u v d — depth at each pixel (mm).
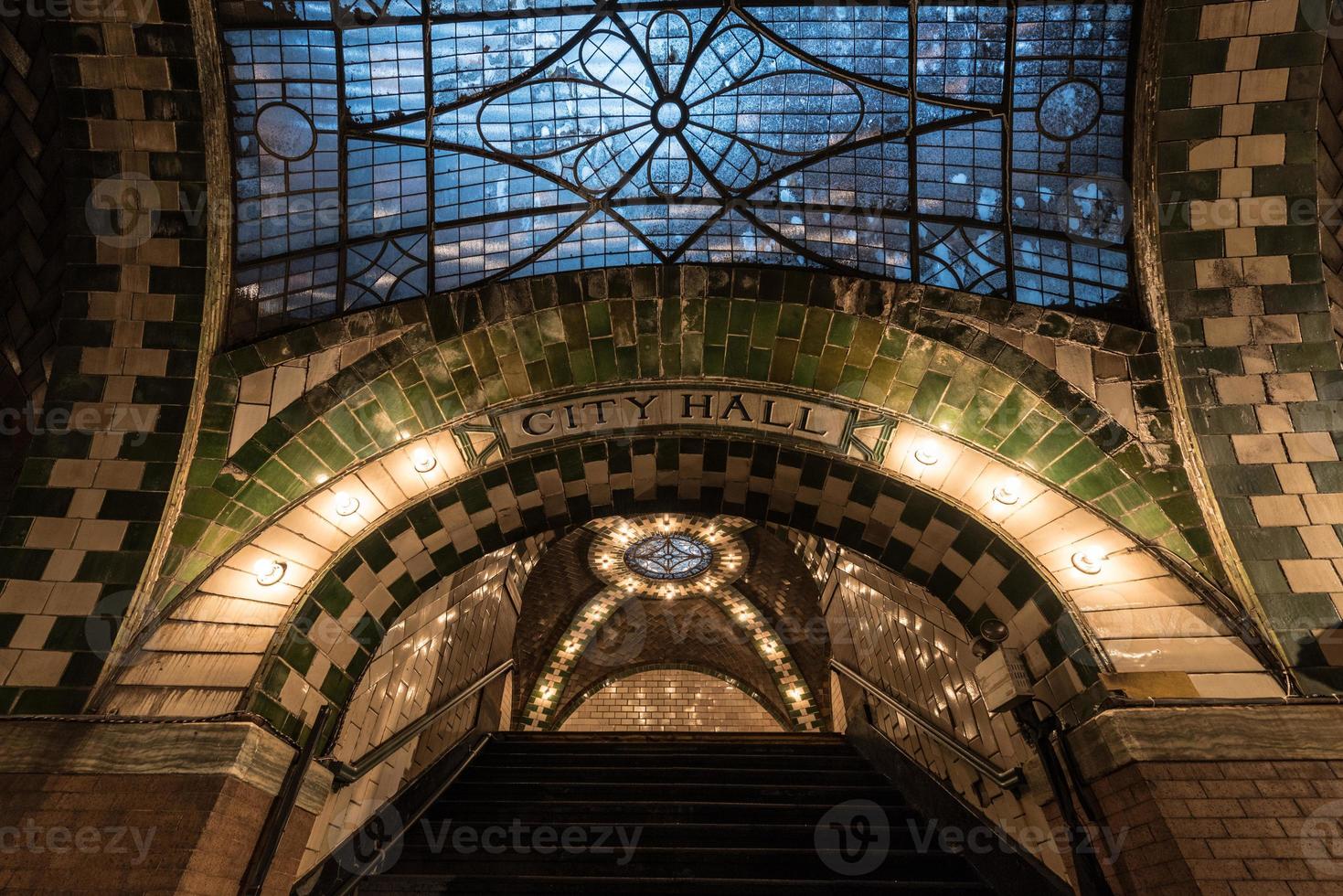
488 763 9852
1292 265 5426
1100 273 5723
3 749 4406
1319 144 5504
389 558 5816
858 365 5789
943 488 5730
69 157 5301
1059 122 5633
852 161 5957
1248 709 4609
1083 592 5305
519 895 6031
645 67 5785
